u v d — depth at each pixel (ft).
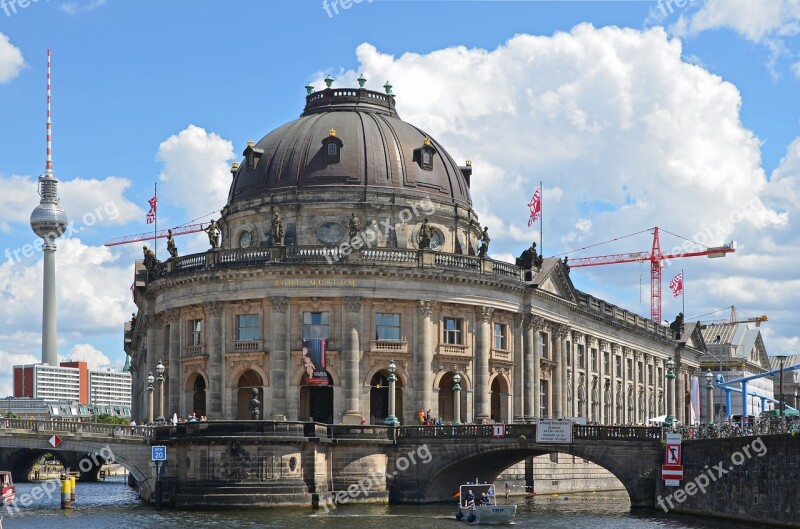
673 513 286.05
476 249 398.42
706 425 303.27
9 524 260.83
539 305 391.24
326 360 341.00
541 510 304.91
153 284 373.81
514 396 378.94
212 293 350.84
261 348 343.26
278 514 272.92
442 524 257.55
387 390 358.43
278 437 286.25
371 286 344.90
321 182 369.71
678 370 570.46
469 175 421.18
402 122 400.67
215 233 369.30
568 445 302.45
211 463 287.28
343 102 402.52
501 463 338.34
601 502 342.85
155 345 385.70
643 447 298.35
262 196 373.61
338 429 306.76
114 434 315.37
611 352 478.59
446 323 359.66
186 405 359.87
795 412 384.88
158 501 297.33
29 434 310.24
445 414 366.63
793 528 227.20
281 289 342.23
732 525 247.70
